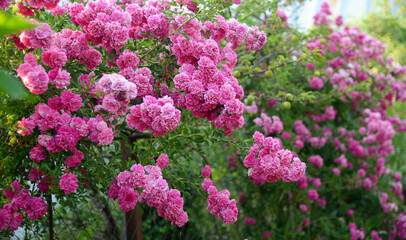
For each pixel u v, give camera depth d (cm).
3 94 91
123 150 129
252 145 116
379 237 223
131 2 114
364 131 232
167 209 101
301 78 211
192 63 109
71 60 101
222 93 102
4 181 99
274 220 204
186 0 112
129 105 110
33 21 90
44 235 115
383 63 247
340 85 215
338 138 228
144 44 110
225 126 106
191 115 122
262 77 178
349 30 242
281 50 181
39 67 89
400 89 247
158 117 95
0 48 95
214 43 106
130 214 130
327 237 211
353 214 224
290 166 108
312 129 220
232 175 195
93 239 136
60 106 95
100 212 135
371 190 234
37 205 98
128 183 100
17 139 97
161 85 111
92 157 103
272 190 197
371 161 238
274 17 153
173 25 106
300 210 211
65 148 94
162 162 108
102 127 96
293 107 212
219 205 110
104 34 98
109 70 107
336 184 217
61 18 106
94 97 99
